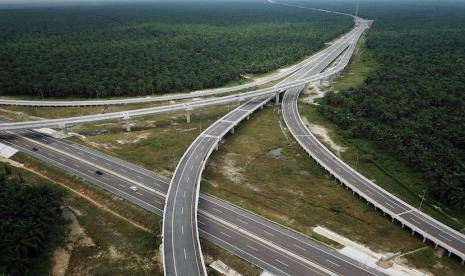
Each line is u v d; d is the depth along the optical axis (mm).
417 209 124375
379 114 192500
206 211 126312
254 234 115188
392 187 142000
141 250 110000
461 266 104062
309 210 128500
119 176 146375
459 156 148250
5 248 98000
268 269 101750
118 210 127000
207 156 155250
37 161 156875
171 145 175250
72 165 154250
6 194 114938
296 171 153875
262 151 171000
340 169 149375
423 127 172375
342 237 114812
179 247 104188
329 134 187000
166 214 117750
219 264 104000
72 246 111688
